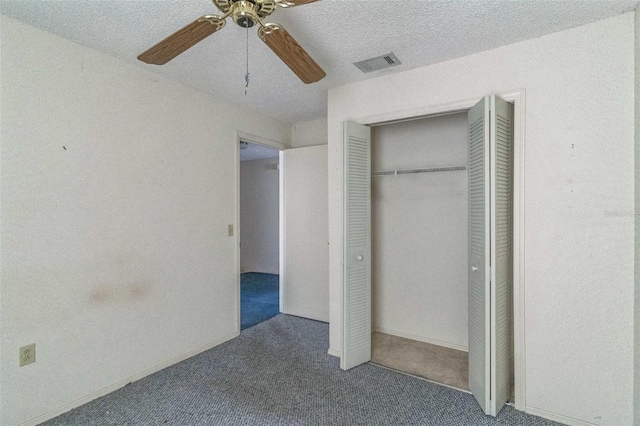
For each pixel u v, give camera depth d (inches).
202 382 88.4
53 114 73.3
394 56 83.7
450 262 111.2
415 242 118.0
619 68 66.1
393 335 122.7
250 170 245.4
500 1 61.3
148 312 92.5
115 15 66.1
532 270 74.8
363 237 99.7
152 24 69.5
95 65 80.7
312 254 141.5
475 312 80.0
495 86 79.4
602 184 67.9
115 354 84.7
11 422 67.1
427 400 80.0
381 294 125.7
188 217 104.0
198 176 107.5
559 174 72.0
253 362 100.5
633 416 65.1
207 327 110.1
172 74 95.5
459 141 108.8
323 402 79.1
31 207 70.0
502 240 76.0
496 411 73.7
